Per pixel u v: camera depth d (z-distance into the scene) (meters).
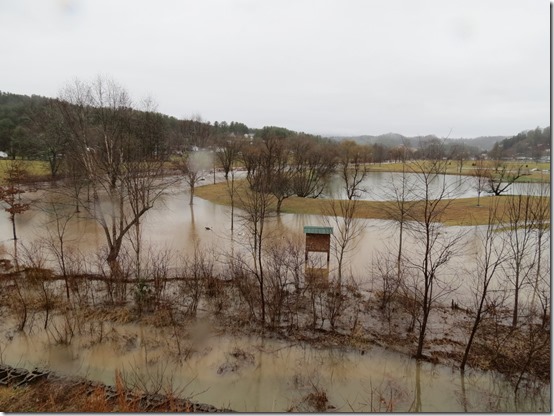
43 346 11.84
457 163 66.31
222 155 53.41
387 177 64.81
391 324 13.01
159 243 23.19
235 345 12.00
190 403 9.09
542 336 11.48
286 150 51.72
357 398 9.67
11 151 45.62
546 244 19.97
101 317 13.41
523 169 57.28
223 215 32.94
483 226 26.39
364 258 20.16
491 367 10.73
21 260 18.84
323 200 38.62
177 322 13.22
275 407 9.30
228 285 15.91
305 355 11.47
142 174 22.03
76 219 29.28
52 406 8.59
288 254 18.16
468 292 15.48
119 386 8.80
